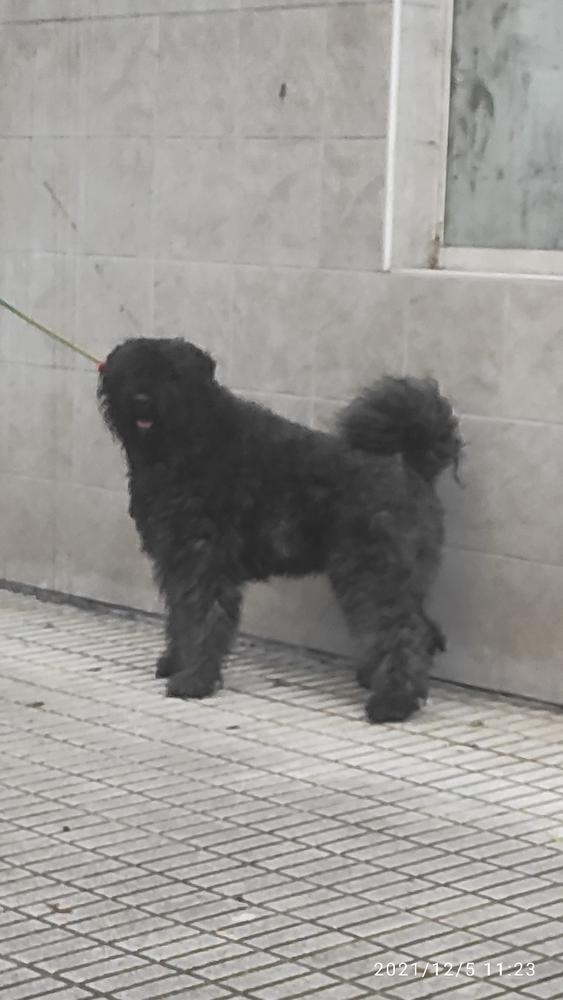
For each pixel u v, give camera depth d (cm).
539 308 739
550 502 743
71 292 927
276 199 832
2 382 969
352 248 806
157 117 877
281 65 823
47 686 774
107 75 897
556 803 622
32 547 966
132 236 895
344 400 814
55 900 520
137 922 504
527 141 782
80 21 905
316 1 808
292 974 469
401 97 790
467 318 765
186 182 868
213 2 848
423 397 727
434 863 557
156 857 557
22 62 935
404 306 788
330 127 809
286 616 852
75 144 916
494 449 761
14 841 570
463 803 620
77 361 927
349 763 668
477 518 770
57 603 953
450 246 813
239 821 595
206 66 853
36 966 472
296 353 832
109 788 629
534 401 745
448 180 813
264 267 841
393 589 732
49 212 932
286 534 752
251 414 757
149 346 727
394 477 732
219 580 761
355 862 556
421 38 793
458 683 788
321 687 786
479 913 514
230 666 820
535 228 782
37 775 642
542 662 754
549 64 771
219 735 702
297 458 748
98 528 929
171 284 880
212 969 471
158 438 735
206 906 516
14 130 944
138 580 912
